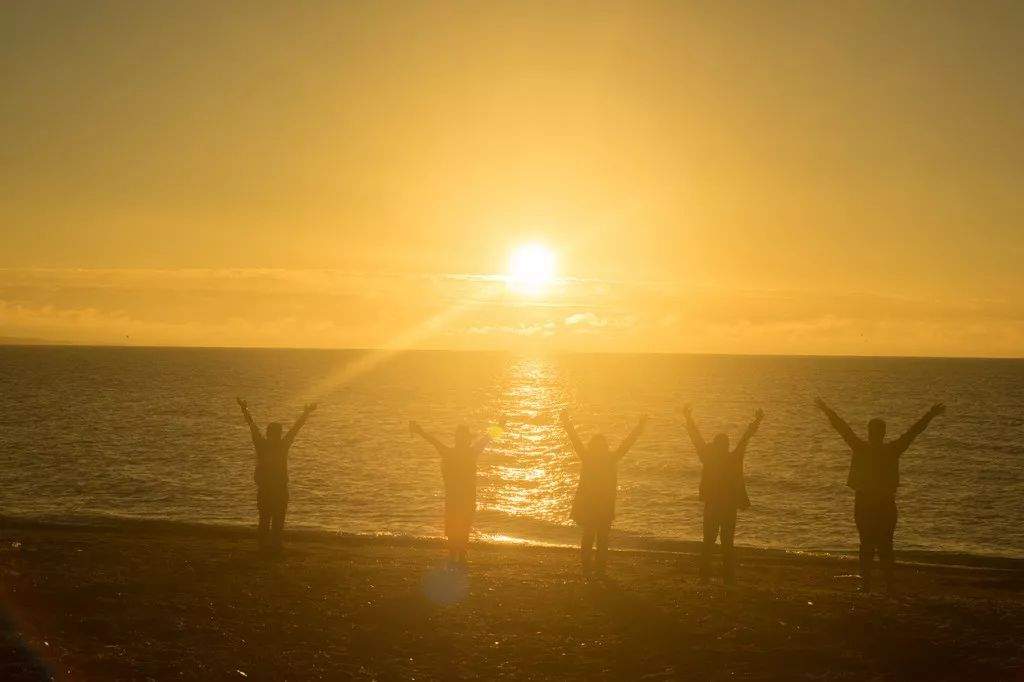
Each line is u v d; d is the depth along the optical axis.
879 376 156.75
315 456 38.41
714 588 11.80
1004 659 8.38
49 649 8.26
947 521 25.62
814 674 8.03
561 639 9.14
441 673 8.06
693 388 116.69
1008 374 166.38
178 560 13.19
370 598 10.73
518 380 136.12
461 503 12.76
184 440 44.34
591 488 12.52
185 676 7.71
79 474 31.42
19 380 105.69
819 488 31.28
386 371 170.00
